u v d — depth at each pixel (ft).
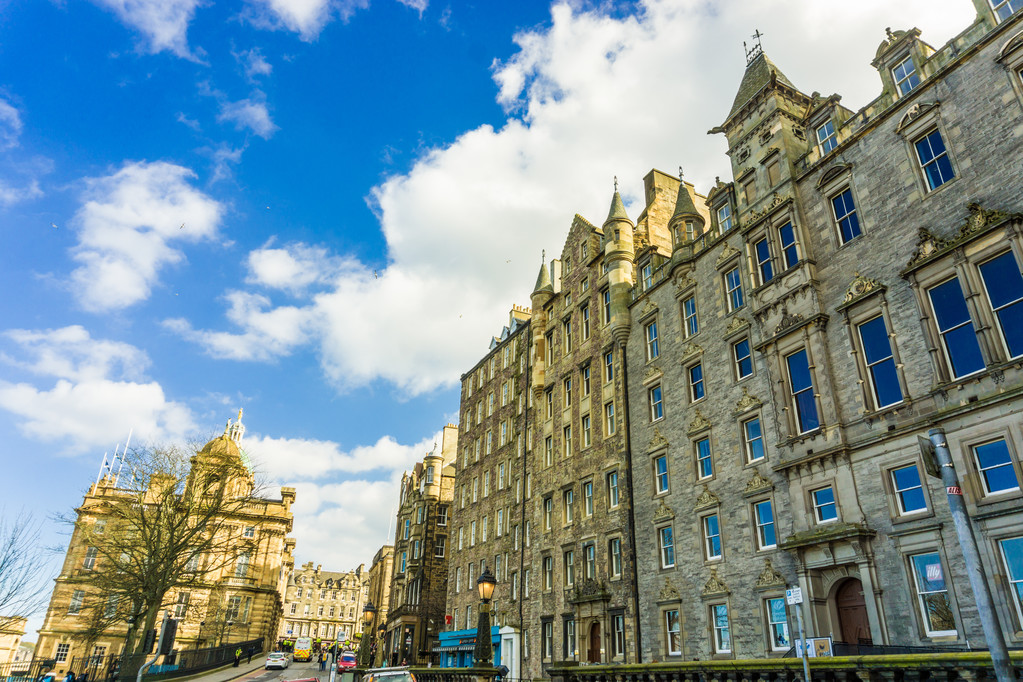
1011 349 58.34
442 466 233.96
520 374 161.68
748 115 95.86
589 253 134.62
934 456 33.60
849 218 77.87
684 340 101.50
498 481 166.09
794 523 74.33
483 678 65.46
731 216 98.07
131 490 161.89
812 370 76.13
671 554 93.86
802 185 84.74
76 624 216.54
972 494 58.03
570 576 119.14
